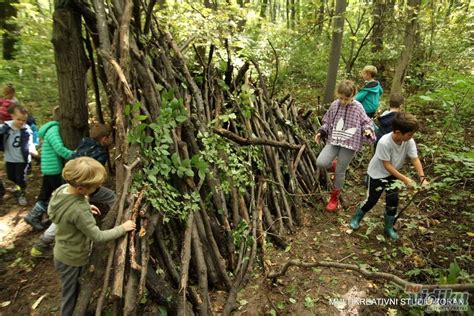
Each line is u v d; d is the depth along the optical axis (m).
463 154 3.95
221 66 5.12
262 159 4.38
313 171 4.95
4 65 6.07
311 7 8.62
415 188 3.37
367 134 4.09
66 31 3.79
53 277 3.38
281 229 3.98
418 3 6.77
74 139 4.08
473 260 3.45
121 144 2.92
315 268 3.46
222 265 3.16
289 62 9.08
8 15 6.73
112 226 2.61
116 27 3.63
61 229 2.41
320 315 2.95
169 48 4.34
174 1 5.41
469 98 6.03
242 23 8.09
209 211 3.43
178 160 3.16
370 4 8.05
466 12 8.54
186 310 2.67
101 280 2.65
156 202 2.84
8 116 4.89
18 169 4.36
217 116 3.96
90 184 2.32
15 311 3.03
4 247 3.78
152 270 2.70
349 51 9.24
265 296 3.13
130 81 3.32
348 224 4.25
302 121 5.57
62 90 3.95
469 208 4.35
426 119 6.94
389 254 3.68
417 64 8.84
